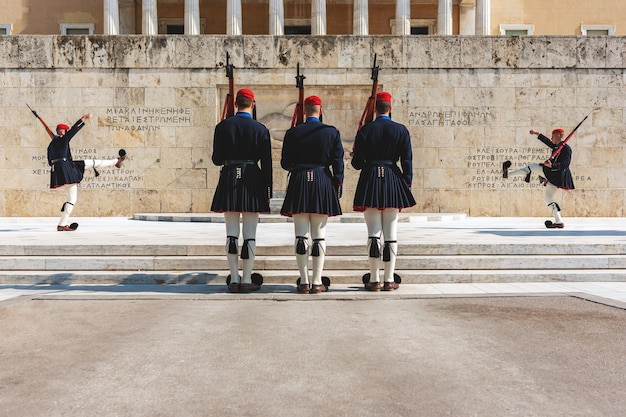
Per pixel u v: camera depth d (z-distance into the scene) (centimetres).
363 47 1881
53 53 1858
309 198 696
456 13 3578
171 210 1878
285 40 1878
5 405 343
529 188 1886
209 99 1870
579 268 881
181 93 1867
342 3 3484
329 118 1911
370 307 637
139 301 671
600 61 1875
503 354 450
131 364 423
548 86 1881
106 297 692
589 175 1886
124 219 1780
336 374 401
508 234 1149
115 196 1875
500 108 1883
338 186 720
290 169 731
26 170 1861
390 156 734
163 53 1862
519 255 912
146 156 1875
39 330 527
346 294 712
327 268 865
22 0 3553
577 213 1881
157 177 1877
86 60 1862
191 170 1875
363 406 341
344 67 1883
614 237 1077
